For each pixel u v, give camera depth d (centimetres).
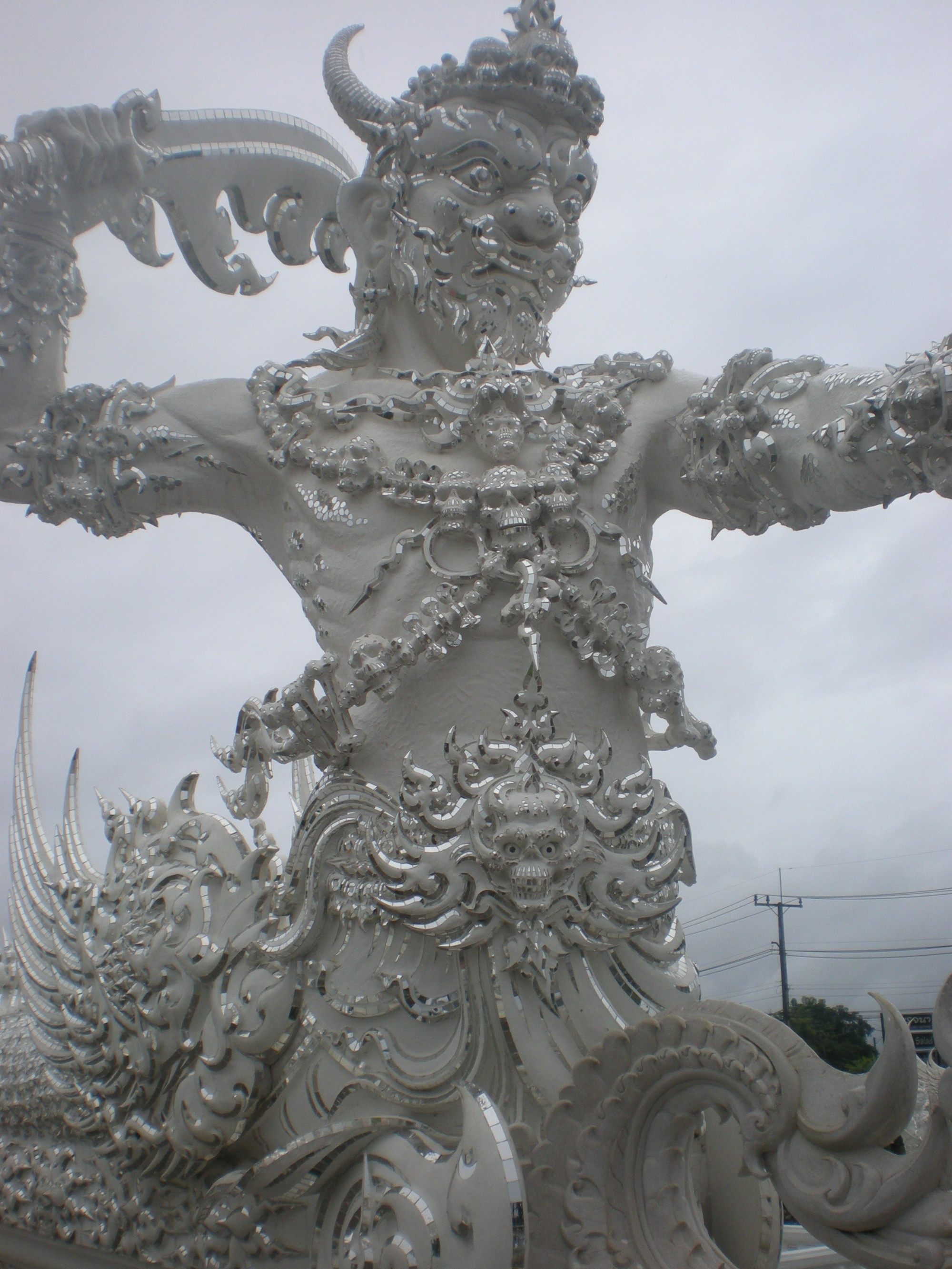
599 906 275
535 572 291
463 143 331
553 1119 246
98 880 393
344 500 320
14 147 332
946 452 231
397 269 351
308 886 295
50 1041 371
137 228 376
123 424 338
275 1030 289
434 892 266
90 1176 346
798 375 282
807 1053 234
